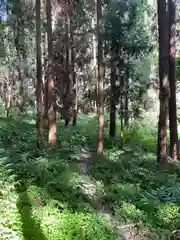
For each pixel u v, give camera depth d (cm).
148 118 2102
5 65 2592
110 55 1502
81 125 2142
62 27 1981
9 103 2681
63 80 2052
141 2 1538
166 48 1230
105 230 731
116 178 1064
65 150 1376
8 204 753
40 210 770
